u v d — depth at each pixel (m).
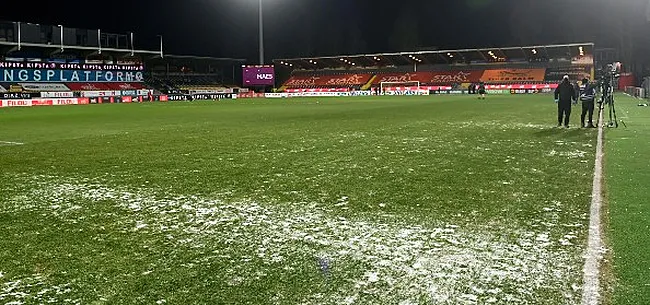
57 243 4.92
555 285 3.77
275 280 3.94
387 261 4.31
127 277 4.05
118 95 51.47
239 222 5.56
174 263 4.34
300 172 8.55
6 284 3.95
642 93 34.75
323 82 75.19
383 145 12.01
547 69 65.19
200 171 8.79
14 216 5.93
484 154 10.38
